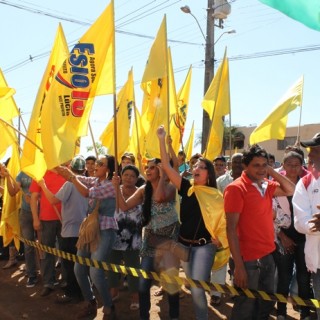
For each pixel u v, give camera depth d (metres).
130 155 7.17
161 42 5.89
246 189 3.92
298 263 4.76
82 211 5.77
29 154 5.36
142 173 8.00
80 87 5.02
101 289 5.02
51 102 4.82
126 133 8.16
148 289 4.73
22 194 6.72
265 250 3.94
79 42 5.07
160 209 4.72
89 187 5.50
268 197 4.05
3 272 7.51
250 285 3.93
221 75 7.43
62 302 5.89
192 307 5.71
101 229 5.10
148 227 4.81
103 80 5.16
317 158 3.81
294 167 4.92
